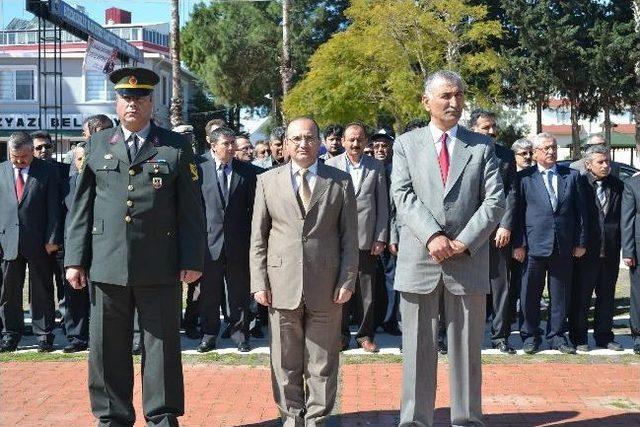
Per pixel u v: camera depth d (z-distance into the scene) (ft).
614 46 88.94
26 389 20.53
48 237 24.50
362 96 93.61
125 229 15.53
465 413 15.57
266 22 124.06
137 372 22.09
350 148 24.20
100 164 15.79
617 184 24.99
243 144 30.58
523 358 23.62
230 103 128.16
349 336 24.94
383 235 23.99
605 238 24.47
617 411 18.35
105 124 24.98
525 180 24.20
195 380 21.36
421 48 86.28
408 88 86.48
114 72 15.90
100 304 15.84
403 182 15.74
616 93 90.84
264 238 16.98
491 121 23.82
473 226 14.99
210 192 24.35
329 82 93.81
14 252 24.35
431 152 15.62
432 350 15.79
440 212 15.35
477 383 15.67
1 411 18.63
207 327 24.68
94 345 15.96
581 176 24.64
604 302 24.85
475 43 95.81
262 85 124.88
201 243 16.14
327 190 16.51
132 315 16.21
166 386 15.83
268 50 122.83
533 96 96.63
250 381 21.24
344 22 126.62
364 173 24.16
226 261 24.41
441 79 15.47
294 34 122.11
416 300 15.69
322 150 32.91
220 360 23.61
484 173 15.51
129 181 15.65
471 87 89.66
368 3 90.38
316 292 16.29
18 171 24.80
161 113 124.06
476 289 15.38
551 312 24.56
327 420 17.83
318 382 16.48
